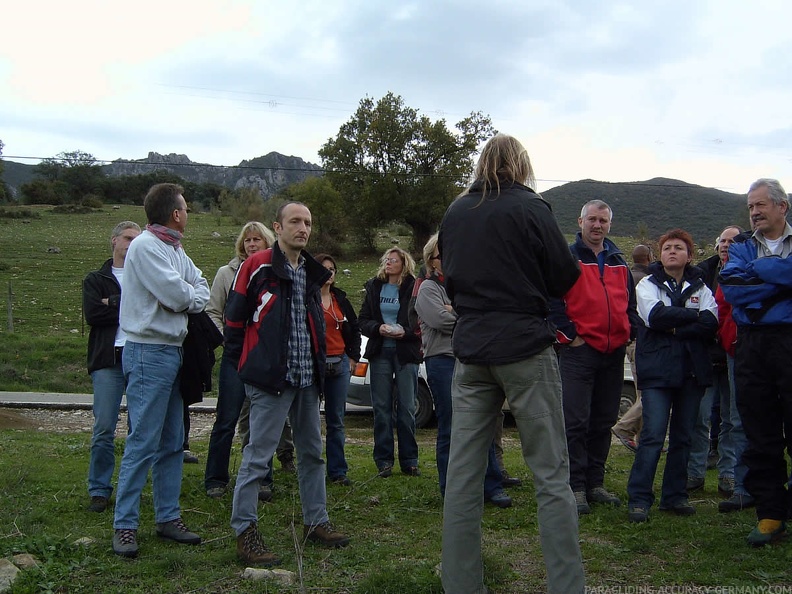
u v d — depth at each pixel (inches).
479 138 2016.5
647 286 198.5
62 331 740.7
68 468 245.1
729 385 219.6
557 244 131.3
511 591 139.9
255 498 156.5
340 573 147.9
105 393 195.0
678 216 3314.5
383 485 228.7
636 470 194.2
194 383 171.5
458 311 137.1
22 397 482.3
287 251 161.9
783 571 150.0
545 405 128.4
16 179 6688.0
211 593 136.3
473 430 132.5
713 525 186.4
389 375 251.6
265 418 157.4
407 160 2003.0
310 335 164.2
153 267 161.9
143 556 156.8
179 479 172.6
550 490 126.6
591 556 160.1
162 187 170.2
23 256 1334.9
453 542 129.8
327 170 1996.8
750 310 167.3
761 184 173.8
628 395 380.5
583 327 199.8
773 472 169.0
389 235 2267.5
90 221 2260.1
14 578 136.9
